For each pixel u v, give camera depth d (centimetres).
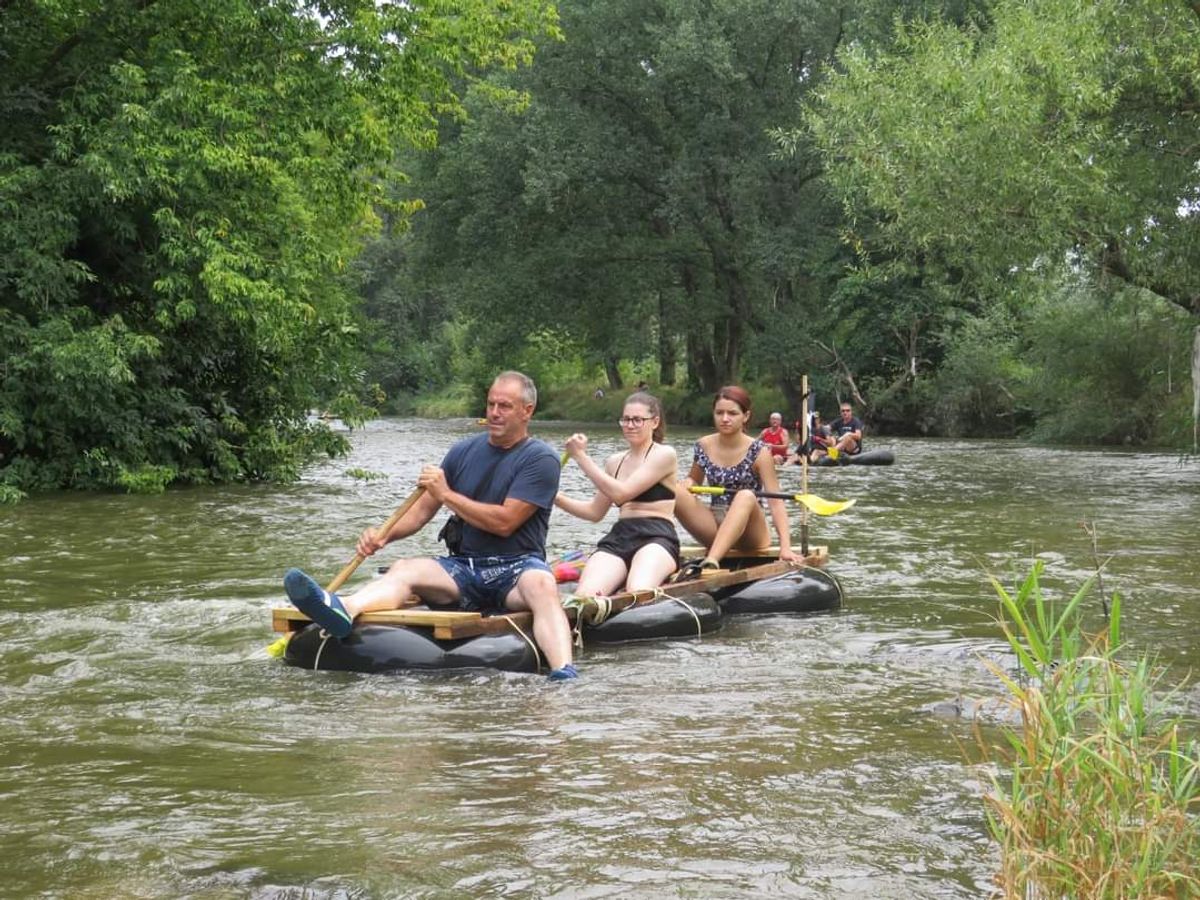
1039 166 1568
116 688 534
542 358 5872
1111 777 274
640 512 712
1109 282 1964
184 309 1597
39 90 1669
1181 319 2586
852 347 3912
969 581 847
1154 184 1680
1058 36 1576
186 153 1548
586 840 346
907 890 311
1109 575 862
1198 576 855
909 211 1691
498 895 309
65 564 917
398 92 1777
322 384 2000
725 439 797
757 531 796
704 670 574
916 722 475
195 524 1199
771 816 365
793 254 3741
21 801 382
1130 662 571
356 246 2522
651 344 4716
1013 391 3550
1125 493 1599
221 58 1709
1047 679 315
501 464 621
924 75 1678
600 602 634
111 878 319
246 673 564
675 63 3638
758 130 3797
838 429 2302
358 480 1802
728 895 308
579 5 3822
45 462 1614
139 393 1669
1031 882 269
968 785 394
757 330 4200
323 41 1741
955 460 2366
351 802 379
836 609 739
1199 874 260
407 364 6706
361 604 586
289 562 934
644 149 3903
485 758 427
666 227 4222
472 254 4162
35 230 1529
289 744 446
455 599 619
